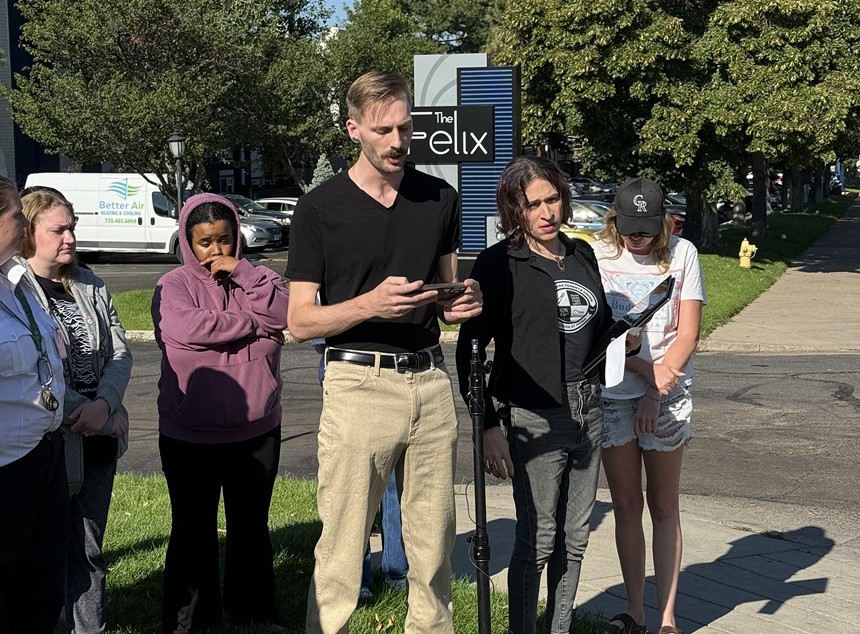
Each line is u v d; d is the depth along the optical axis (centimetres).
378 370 339
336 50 3972
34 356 345
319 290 352
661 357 462
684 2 2475
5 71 3656
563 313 401
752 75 2319
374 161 336
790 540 641
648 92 2417
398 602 496
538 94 2605
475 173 1499
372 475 345
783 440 919
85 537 424
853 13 2383
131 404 1121
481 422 348
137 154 2891
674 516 471
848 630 489
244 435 452
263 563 468
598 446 417
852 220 4872
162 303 449
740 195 2484
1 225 335
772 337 1595
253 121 3634
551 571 424
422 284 322
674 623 471
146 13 2797
